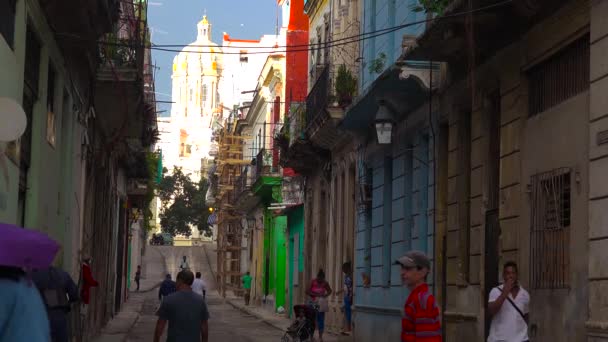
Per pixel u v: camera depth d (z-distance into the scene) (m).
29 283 4.45
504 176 13.44
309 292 23.17
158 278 72.31
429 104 16.91
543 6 12.12
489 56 14.28
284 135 31.61
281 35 43.66
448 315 15.66
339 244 26.66
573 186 11.23
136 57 18.86
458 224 15.81
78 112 17.86
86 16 14.31
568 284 11.22
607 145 10.23
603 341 9.96
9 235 4.43
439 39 14.34
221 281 61.44
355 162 24.66
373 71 19.84
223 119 69.31
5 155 10.66
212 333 27.86
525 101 12.94
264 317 36.50
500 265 13.35
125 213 39.28
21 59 11.62
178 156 135.38
